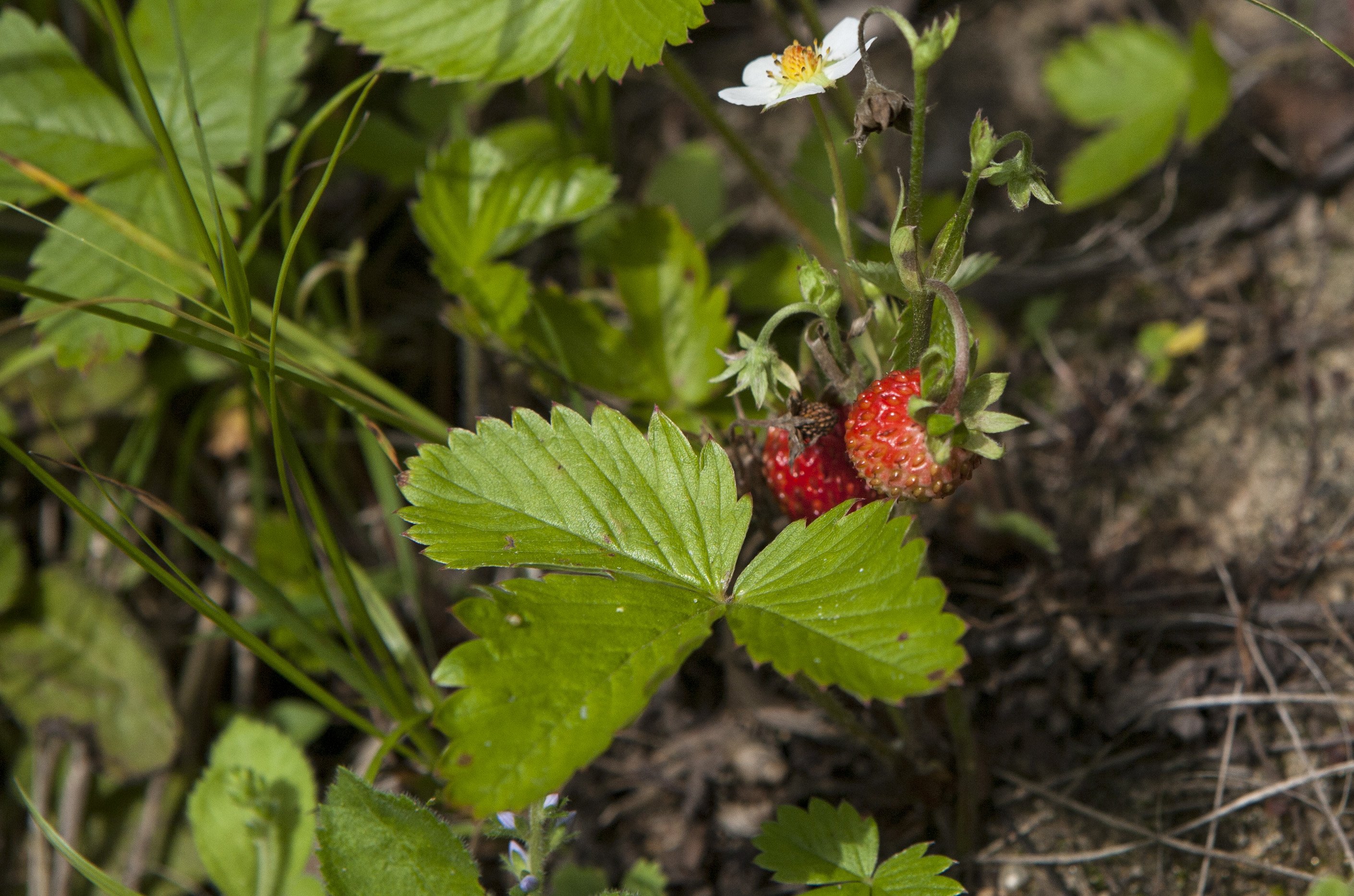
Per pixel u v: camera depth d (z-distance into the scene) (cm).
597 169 36
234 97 36
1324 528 36
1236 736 34
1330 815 33
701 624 29
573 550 30
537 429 30
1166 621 35
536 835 31
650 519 30
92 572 38
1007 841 34
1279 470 37
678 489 30
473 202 36
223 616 32
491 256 36
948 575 36
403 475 30
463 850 30
